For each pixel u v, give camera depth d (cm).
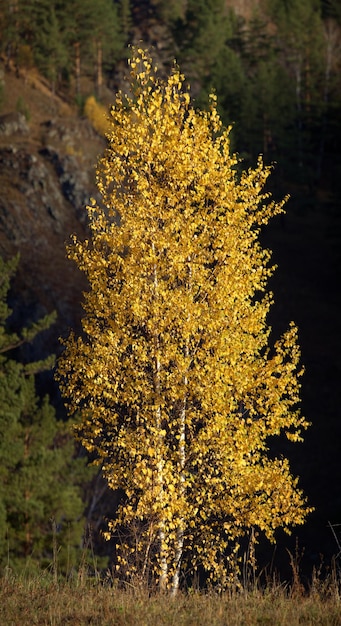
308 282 5978
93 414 1364
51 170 6288
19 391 2639
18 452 2291
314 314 5484
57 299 4962
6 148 6412
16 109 7400
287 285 5888
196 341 1355
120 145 1397
